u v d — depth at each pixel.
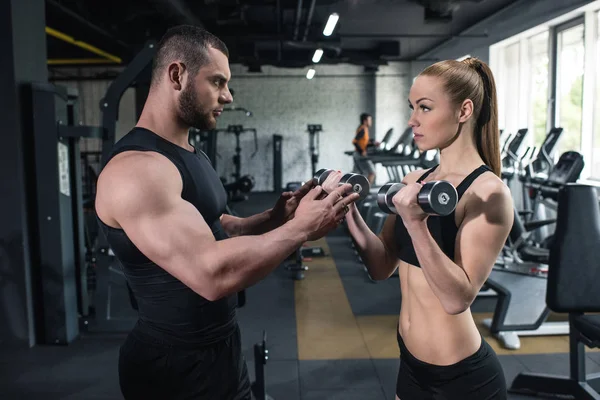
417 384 1.28
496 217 1.13
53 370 2.94
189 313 1.20
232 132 11.16
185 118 1.23
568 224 2.28
